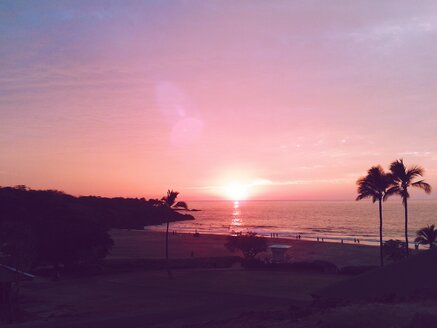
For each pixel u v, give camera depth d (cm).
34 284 4506
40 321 2820
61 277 5141
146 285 4375
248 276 4941
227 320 2100
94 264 5756
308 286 4194
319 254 8156
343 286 2122
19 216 5912
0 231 3866
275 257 6412
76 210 6244
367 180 5050
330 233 15050
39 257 5509
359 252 8462
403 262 2044
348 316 1480
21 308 3206
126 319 2777
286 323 1666
